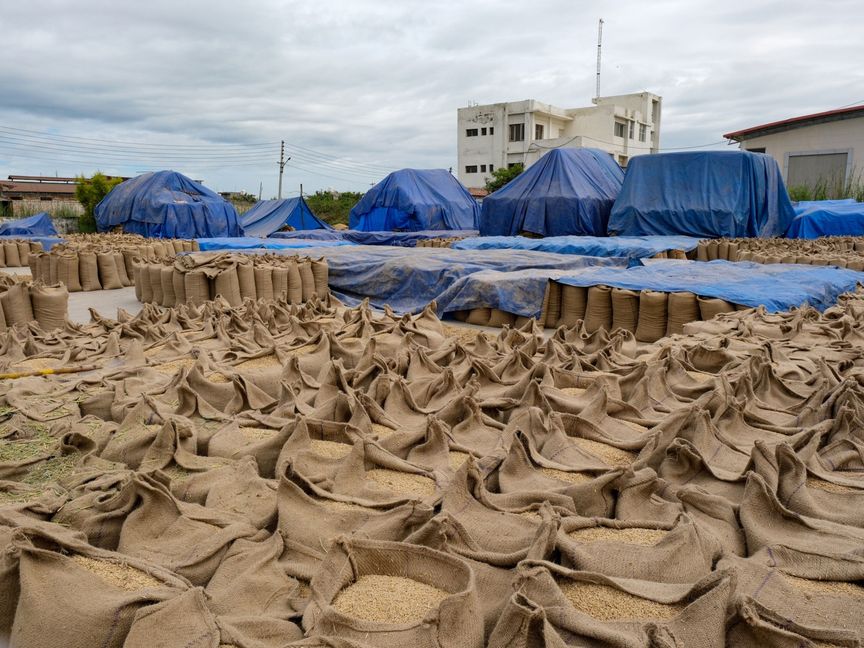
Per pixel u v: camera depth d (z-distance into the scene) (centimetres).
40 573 204
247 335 574
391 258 1280
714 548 233
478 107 5238
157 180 2669
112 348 536
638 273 1041
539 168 2055
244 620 198
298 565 237
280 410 387
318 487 287
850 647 177
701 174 1778
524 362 473
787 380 456
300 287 1182
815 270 1094
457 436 367
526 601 179
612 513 282
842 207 2077
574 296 952
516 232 2036
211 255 1192
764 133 3225
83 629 189
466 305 991
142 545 251
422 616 197
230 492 286
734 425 364
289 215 3092
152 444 324
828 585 218
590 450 342
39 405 402
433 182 2811
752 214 1792
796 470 282
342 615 188
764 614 188
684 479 306
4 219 3192
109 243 1766
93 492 284
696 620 181
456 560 213
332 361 423
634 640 170
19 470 315
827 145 3067
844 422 337
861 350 525
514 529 253
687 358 510
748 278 988
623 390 437
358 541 220
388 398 401
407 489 298
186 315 684
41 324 860
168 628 186
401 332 624
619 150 5275
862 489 286
